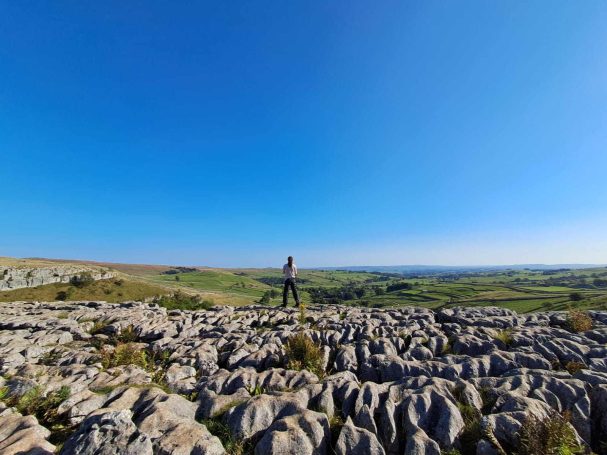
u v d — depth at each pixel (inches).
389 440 313.3
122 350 533.3
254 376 427.5
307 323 730.2
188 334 682.2
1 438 297.7
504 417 314.2
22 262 4692.4
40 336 634.8
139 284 4894.2
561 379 385.4
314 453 289.3
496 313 796.6
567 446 282.7
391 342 565.3
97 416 299.7
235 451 296.2
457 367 450.6
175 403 342.3
